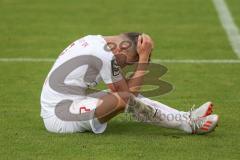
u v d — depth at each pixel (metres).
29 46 35.72
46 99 21.62
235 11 45.03
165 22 41.72
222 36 38.25
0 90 27.61
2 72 30.62
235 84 28.72
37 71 30.88
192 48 35.44
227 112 24.59
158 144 20.58
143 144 20.56
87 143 20.56
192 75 30.16
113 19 42.41
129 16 43.28
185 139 21.12
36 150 19.98
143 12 44.47
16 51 34.62
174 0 48.44
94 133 21.48
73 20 42.09
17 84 28.62
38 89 27.91
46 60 32.91
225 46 35.91
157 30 39.56
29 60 32.84
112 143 20.61
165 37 37.84
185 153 19.81
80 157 19.36
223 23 41.62
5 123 23.00
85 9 45.28
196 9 45.53
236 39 37.50
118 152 19.78
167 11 44.81
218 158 19.47
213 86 28.38
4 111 24.56
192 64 32.16
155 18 42.72
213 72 30.77
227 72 30.77
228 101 26.12
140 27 40.25
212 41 37.03
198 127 21.44
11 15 43.44
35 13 44.00
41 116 22.41
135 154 19.62
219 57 33.59
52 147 20.22
